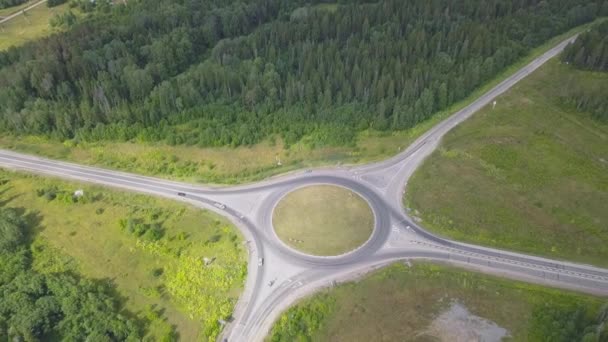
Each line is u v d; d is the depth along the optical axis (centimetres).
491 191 10456
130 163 12275
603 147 11450
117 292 9338
